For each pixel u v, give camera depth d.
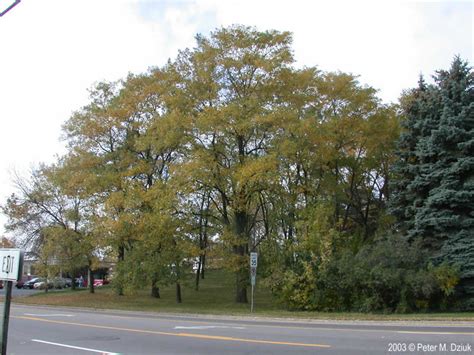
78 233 39.41
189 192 29.50
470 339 12.93
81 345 12.72
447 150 26.39
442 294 24.89
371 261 25.78
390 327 16.97
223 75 31.16
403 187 28.77
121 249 35.56
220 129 29.11
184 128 30.44
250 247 34.09
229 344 12.54
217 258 31.34
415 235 26.92
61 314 24.42
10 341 13.60
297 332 15.21
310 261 27.34
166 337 14.18
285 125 29.44
